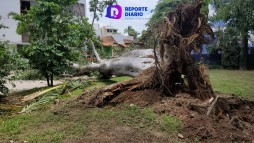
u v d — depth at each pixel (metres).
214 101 5.82
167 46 6.86
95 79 13.51
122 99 6.82
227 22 20.19
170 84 6.96
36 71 13.88
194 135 5.00
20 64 9.59
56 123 5.72
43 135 5.08
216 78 14.91
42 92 8.71
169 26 6.59
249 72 19.28
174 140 4.86
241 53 22.12
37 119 6.04
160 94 6.78
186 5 6.71
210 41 7.02
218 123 5.38
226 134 5.01
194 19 6.73
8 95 9.96
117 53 26.39
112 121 5.64
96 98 6.88
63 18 11.85
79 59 13.41
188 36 6.79
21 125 5.74
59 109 6.54
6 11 24.08
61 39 11.66
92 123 5.59
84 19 15.34
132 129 5.25
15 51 10.68
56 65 11.48
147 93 6.79
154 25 7.09
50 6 11.38
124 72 11.50
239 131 5.21
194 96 6.75
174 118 5.68
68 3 13.20
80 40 12.34
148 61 10.44
